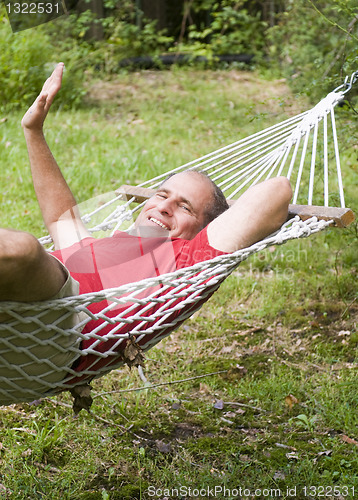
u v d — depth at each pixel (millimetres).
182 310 2998
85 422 4047
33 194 7199
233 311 5348
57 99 10266
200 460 3770
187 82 12094
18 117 9422
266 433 3986
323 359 4699
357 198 6613
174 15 14289
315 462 3715
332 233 6324
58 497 3461
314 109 4082
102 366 2852
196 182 3293
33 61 10148
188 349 4855
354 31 6152
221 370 4613
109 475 3643
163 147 8773
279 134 4172
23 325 2465
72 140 8789
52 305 2453
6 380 2617
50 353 2588
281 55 11328
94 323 2797
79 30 12000
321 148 5531
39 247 2332
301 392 4352
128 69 12859
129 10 13656
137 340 2885
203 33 13445
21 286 2352
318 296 5516
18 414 4141
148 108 10641
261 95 11078
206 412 4184
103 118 10055
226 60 13250
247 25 13617
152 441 3938
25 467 3639
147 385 4410
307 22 10500
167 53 13547
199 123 9844
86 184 7461
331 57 7621
